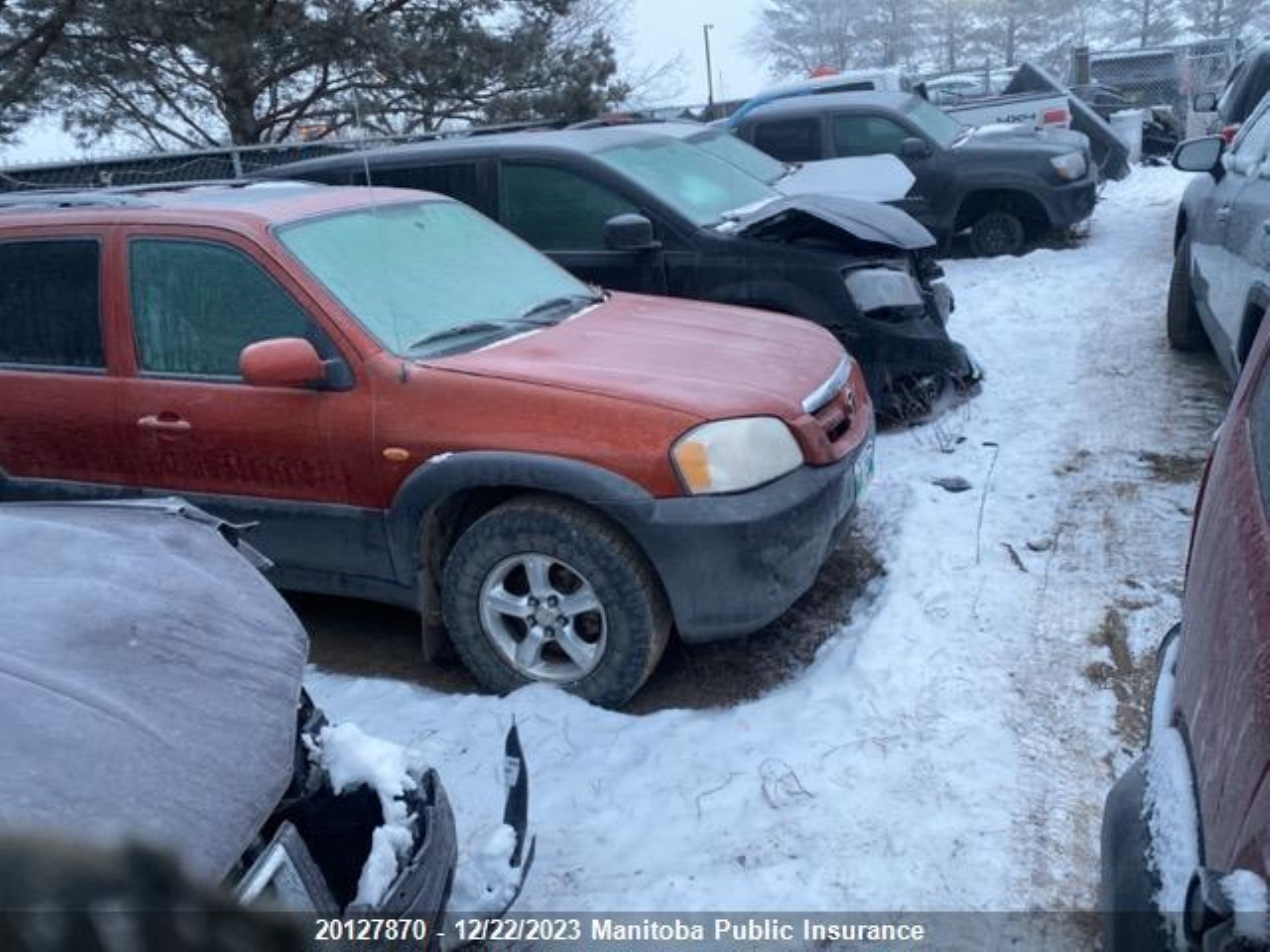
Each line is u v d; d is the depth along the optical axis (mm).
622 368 3961
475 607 3932
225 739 2109
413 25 18062
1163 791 1931
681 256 6176
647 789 3426
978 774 3357
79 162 12500
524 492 3926
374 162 6785
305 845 2121
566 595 3857
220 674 2271
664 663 4188
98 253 4352
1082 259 10633
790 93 15336
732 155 7793
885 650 3998
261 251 4125
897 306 5980
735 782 3412
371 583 4125
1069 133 11586
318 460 4016
